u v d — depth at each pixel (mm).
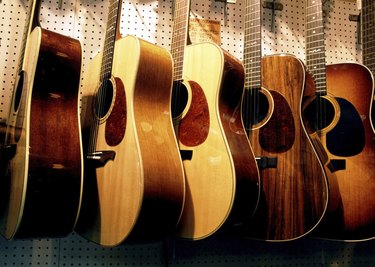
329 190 1172
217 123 1109
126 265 1320
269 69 1320
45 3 1357
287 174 1210
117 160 1031
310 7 1436
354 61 1683
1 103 1266
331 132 1344
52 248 1264
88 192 1084
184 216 1106
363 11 1564
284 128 1248
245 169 1093
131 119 1025
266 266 1466
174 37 1303
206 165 1102
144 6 1466
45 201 943
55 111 1016
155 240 1024
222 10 1552
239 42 1557
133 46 1093
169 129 1086
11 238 943
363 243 1589
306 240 1522
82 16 1394
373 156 1295
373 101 1370
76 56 1078
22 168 947
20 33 1316
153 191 963
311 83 1341
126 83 1081
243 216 1096
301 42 1642
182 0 1309
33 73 1006
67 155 996
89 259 1290
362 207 1275
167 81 1115
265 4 1604
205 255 1400
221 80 1134
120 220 980
